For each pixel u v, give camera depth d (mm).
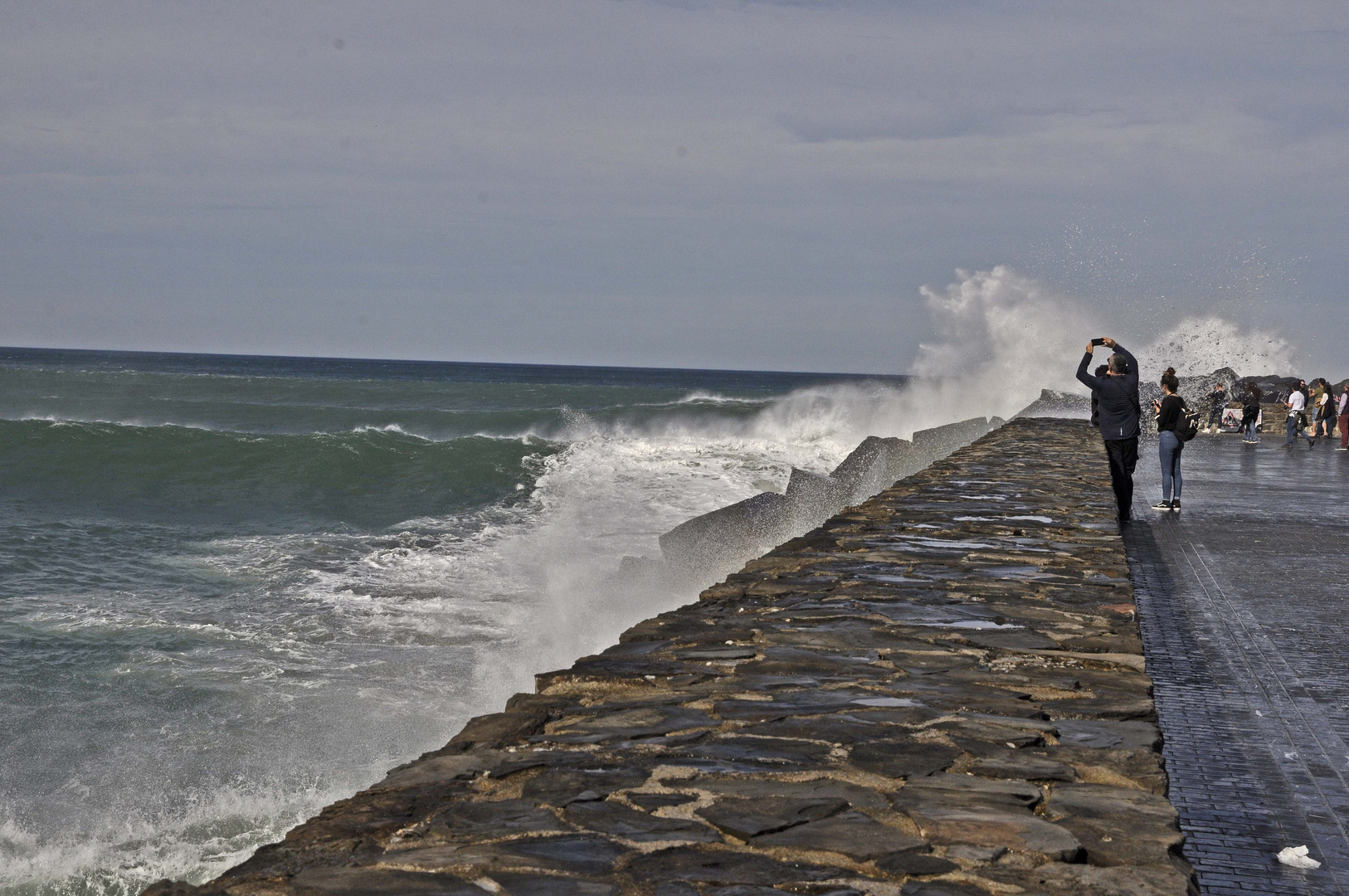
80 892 5641
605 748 2941
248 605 11164
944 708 3346
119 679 8727
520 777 2699
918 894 2043
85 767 7121
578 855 2213
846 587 5344
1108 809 2506
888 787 2639
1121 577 5641
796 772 2754
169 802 6645
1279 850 2941
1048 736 3068
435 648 9633
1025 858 2219
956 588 5328
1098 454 13820
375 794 2580
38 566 12898
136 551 14031
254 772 7062
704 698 3455
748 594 5188
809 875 2125
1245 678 4754
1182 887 2078
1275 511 10562
